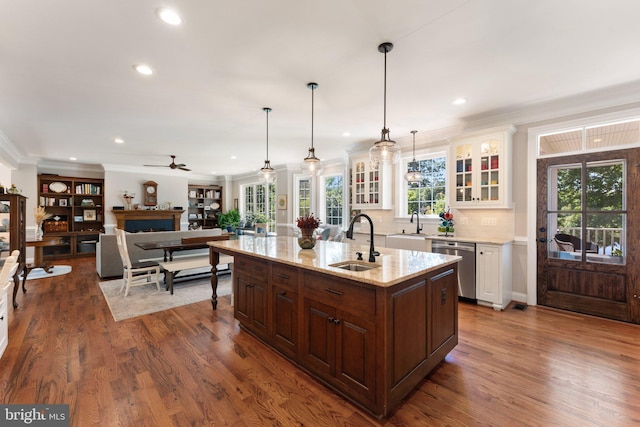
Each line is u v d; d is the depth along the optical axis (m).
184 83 2.89
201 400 1.92
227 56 2.39
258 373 2.23
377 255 2.53
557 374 2.21
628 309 3.18
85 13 1.84
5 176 6.68
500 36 2.12
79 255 7.51
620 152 3.20
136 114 3.82
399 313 1.83
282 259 2.38
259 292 2.70
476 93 3.18
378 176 5.29
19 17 1.87
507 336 2.85
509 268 3.82
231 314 3.45
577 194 3.48
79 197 7.93
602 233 3.33
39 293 4.27
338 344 1.97
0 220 4.39
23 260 4.96
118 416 1.76
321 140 5.36
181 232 5.82
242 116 3.94
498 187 3.80
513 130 3.78
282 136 5.04
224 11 1.84
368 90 3.09
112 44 2.20
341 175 7.00
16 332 2.92
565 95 3.24
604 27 2.01
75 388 2.02
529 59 2.46
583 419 1.74
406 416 1.78
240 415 1.79
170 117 3.95
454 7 1.81
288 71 2.66
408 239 4.45
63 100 3.30
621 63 2.52
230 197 10.80
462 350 2.58
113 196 8.03
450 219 4.30
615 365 2.33
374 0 1.74
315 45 2.24
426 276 2.11
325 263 2.21
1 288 2.41
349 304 1.89
